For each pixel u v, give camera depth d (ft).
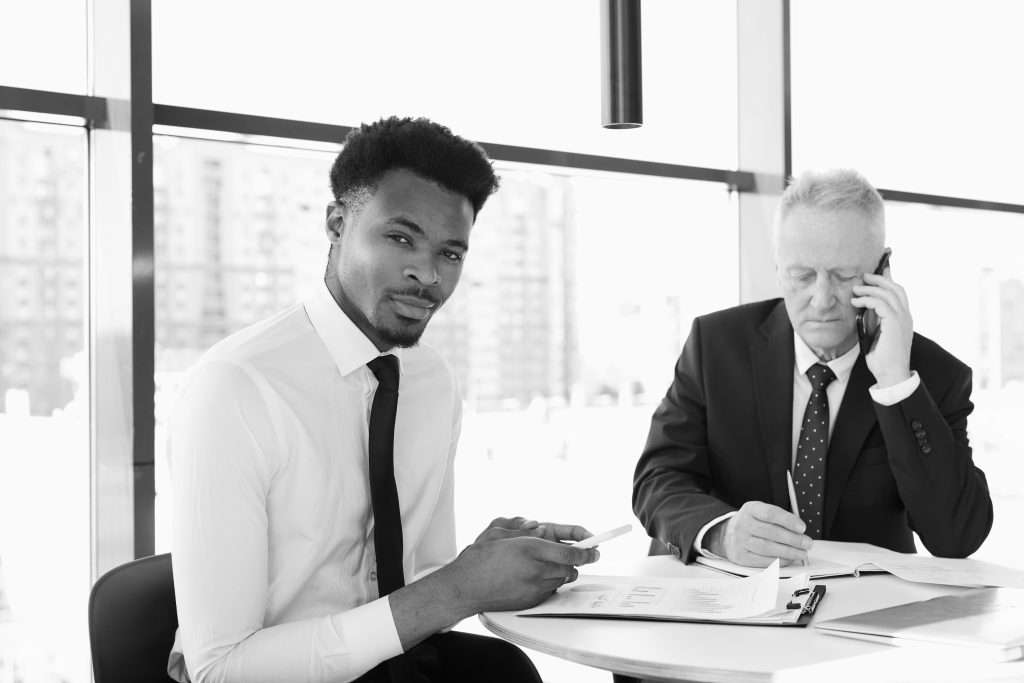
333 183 5.17
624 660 4.31
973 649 4.23
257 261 9.23
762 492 7.22
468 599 4.78
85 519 8.36
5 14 7.77
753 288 12.01
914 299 14.58
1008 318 15.78
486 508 10.91
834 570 5.76
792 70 12.43
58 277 8.20
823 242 6.82
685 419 7.47
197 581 4.59
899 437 6.70
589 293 11.39
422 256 4.95
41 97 7.82
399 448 5.55
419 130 5.03
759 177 11.95
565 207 11.17
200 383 4.81
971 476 6.89
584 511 11.53
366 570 5.24
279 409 4.90
